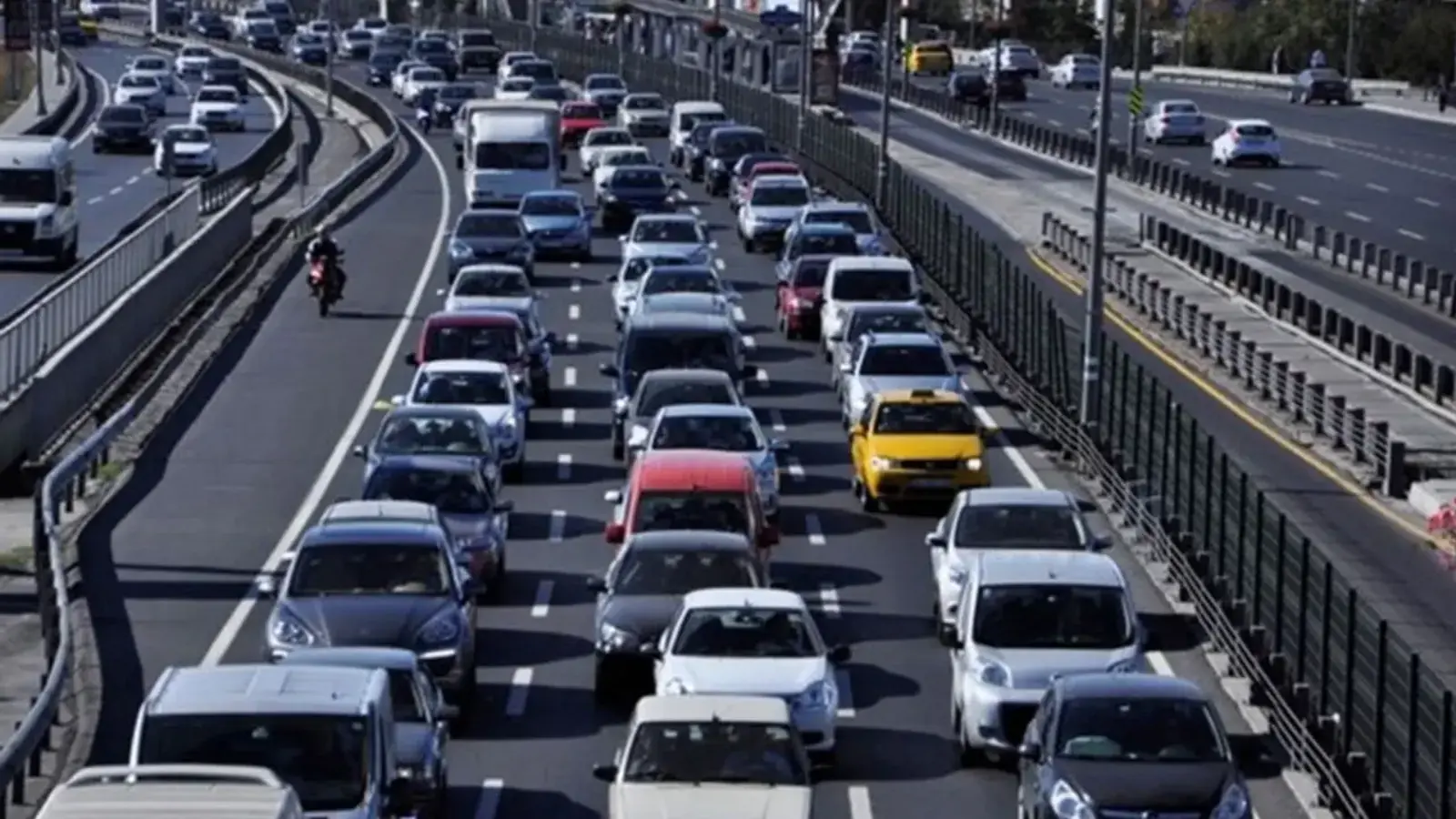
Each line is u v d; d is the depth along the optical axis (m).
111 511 116.38
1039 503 95.44
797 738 64.56
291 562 84.19
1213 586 95.62
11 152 196.38
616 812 61.78
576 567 106.25
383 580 80.88
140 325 158.50
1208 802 63.59
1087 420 129.00
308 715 58.06
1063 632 78.12
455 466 102.81
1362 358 159.50
